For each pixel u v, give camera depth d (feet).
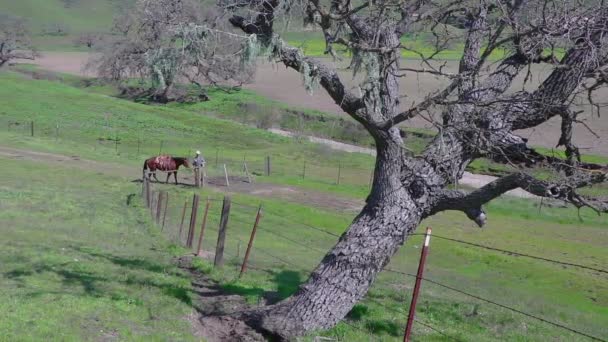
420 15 30.63
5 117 177.99
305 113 207.72
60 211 69.77
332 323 31.48
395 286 50.42
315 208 96.37
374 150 177.58
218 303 35.91
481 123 31.01
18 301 30.37
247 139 178.91
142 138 170.81
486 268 68.49
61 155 130.11
